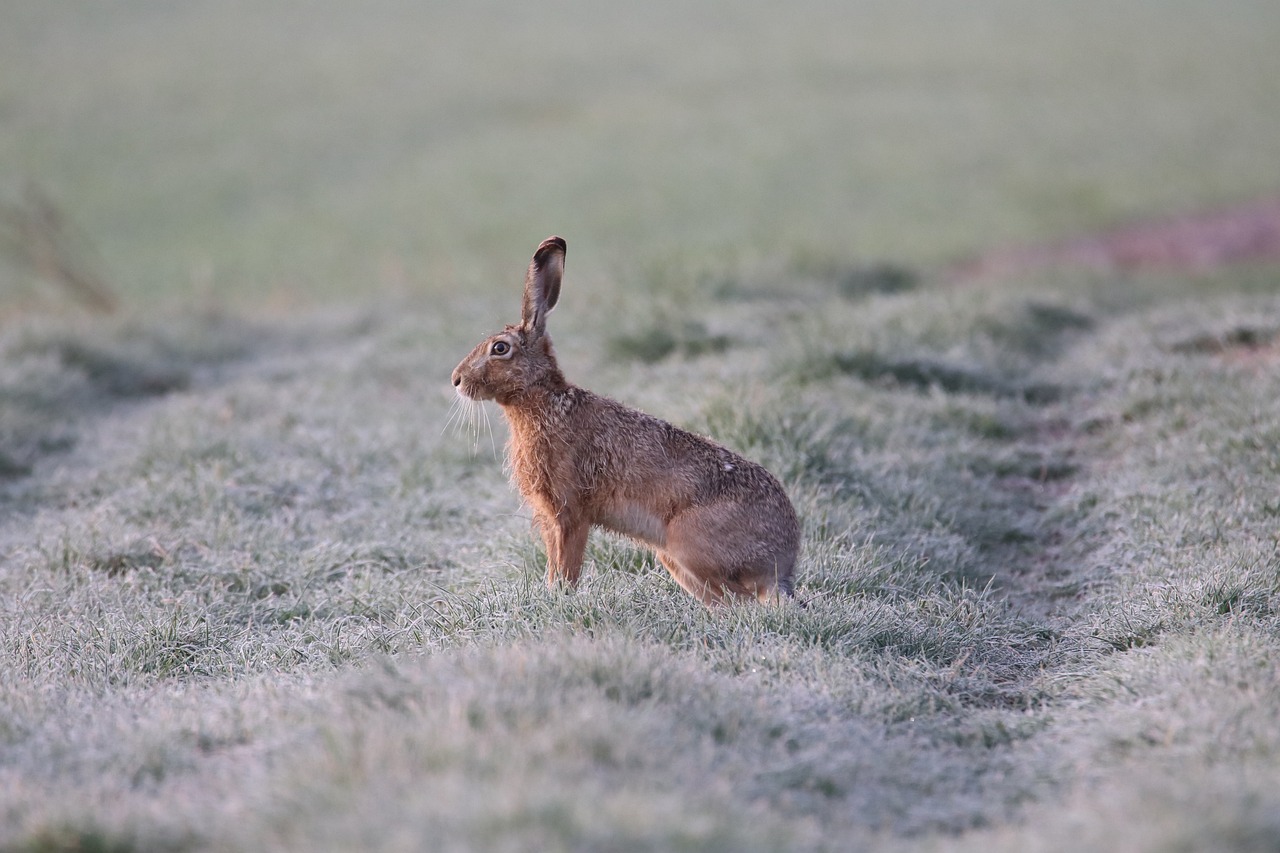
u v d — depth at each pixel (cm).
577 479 1196
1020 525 1523
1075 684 1055
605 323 2294
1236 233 4525
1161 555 1338
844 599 1201
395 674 905
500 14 10106
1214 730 865
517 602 1153
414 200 5875
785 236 4956
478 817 642
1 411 2002
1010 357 2175
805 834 703
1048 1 10538
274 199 5928
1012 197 5603
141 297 4266
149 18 9406
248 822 699
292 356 2586
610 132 7069
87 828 704
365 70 8288
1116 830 695
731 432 1567
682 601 1181
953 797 832
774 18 10044
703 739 821
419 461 1727
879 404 1839
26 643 1151
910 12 10262
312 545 1444
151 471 1688
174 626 1182
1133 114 7062
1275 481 1468
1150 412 1789
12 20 9094
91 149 6538
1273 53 8362
